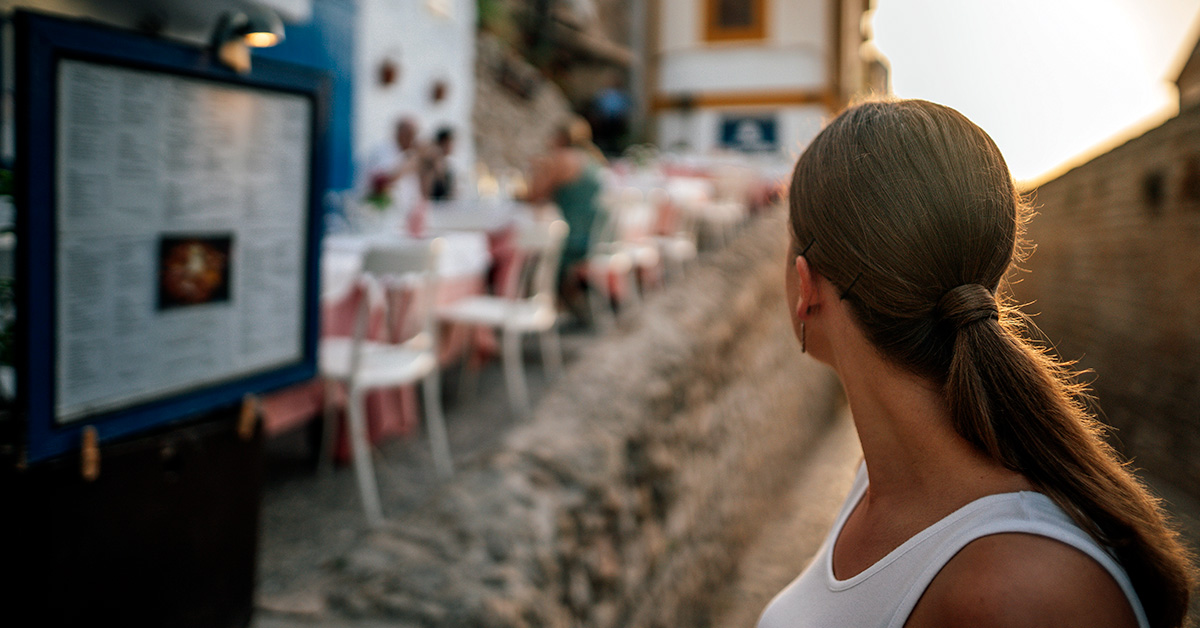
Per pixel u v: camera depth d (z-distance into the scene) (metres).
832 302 0.64
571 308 5.69
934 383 0.59
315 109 1.56
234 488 1.38
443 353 4.08
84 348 1.15
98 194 1.15
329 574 1.15
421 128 7.90
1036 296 13.98
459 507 1.33
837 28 22.84
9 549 1.07
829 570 0.64
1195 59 13.94
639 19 21.75
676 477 2.40
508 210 5.07
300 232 1.56
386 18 7.05
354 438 2.76
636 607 1.87
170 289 1.29
